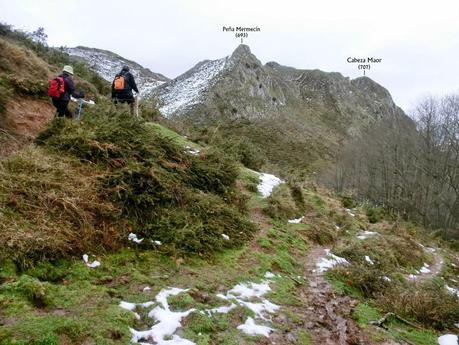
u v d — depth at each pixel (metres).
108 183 5.84
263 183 11.48
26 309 3.36
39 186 5.13
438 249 16.52
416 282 9.04
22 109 8.03
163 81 96.06
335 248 8.80
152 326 3.73
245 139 15.41
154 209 6.07
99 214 5.34
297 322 4.70
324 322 4.90
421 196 35.84
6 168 5.25
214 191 8.30
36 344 2.96
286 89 108.12
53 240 4.39
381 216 16.73
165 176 6.77
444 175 33.81
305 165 53.06
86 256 4.57
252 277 5.71
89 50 97.19
